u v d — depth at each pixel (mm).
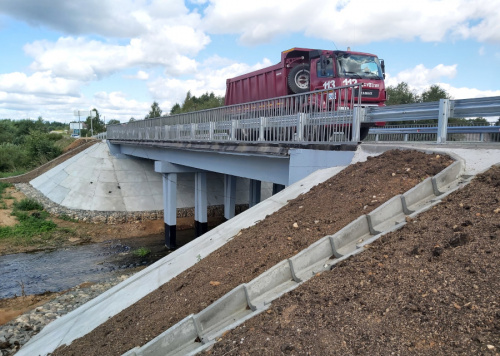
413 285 3832
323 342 3406
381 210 5539
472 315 3188
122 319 6449
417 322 3316
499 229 4266
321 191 7832
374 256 4648
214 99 60281
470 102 7469
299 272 5094
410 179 6426
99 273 17000
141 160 31578
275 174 12227
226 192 24562
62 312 11375
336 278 4441
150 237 23656
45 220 24531
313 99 12375
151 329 5348
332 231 5762
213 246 7996
